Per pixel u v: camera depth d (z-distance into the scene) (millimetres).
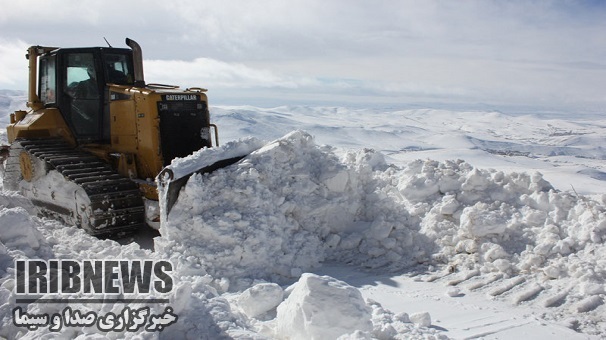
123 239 7320
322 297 3713
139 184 7398
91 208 6906
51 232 6332
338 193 6695
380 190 6969
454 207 6383
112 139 8047
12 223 4988
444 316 4582
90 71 8242
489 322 4430
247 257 5582
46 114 8328
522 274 5402
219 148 6426
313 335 3645
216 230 5637
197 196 5855
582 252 5445
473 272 5535
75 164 7559
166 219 5875
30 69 8797
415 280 5527
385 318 4062
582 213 5906
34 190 8211
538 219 6039
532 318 4504
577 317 4496
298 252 6039
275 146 6555
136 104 7637
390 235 6359
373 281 5543
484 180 6660
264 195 6098
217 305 3783
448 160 7379
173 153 7668
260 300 4520
